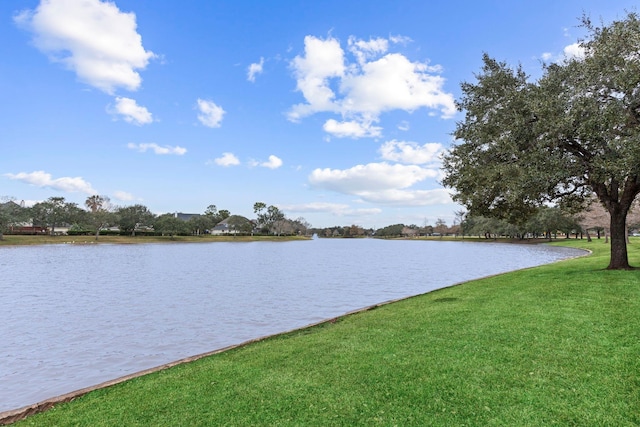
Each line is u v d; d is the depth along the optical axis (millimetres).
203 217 128250
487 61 15781
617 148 11602
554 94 13367
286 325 12789
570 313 8375
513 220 17453
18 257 48219
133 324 13141
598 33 13828
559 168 12383
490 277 18234
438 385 5297
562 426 4176
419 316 9906
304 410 4871
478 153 15469
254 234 151125
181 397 5586
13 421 5457
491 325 8008
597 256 27188
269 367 6672
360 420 4535
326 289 21172
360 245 106062
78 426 4906
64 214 99312
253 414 4863
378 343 7578
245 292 20109
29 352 10266
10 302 17562
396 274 29156
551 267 19469
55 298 18516
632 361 5609
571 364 5664
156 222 104000
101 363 9438
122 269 33469
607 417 4281
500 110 14758
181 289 21344
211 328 12516
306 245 105188
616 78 11703
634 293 9953
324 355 7090
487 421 4340
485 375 5508
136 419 4969
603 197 14797
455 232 156250
